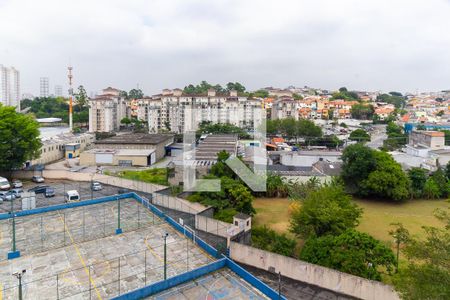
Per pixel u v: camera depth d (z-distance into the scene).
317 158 85.62
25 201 49.91
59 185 65.44
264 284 29.78
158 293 29.31
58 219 46.84
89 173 69.38
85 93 199.25
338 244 33.44
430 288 19.83
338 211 39.72
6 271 32.66
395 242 39.84
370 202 64.25
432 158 82.31
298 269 32.38
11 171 70.62
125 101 186.62
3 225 44.44
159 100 156.38
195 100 147.50
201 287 30.42
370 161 63.00
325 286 30.97
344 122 172.75
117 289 29.94
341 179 64.06
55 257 35.69
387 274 32.62
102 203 54.50
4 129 65.94
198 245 38.97
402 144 122.88
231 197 49.47
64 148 105.25
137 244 39.12
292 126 130.50
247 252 35.34
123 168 88.75
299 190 55.41
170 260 35.41
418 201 65.00
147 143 100.81
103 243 39.25
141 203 54.59
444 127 142.12
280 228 47.81
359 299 29.31
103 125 153.75
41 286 30.14
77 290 29.67
